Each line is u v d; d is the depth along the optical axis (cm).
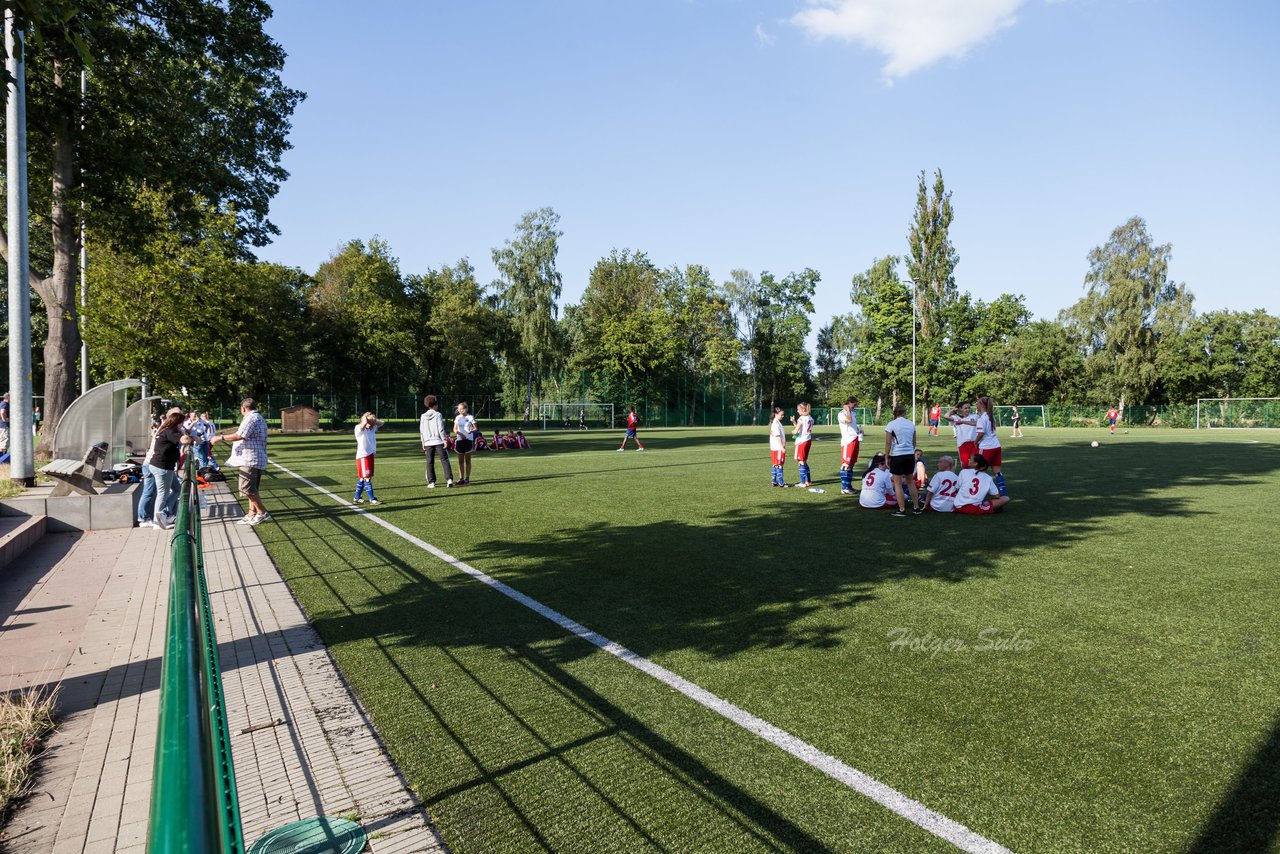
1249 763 334
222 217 2627
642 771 332
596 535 927
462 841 281
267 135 2533
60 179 1711
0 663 494
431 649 500
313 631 544
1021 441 3241
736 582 679
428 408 1479
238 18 1880
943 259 6328
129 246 2000
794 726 375
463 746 359
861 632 528
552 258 6016
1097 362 5856
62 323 1764
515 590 653
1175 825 285
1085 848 271
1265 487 1420
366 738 370
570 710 398
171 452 1046
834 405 8400
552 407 6072
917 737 362
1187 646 495
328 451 2712
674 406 6581
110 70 1747
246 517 1067
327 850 275
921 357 6216
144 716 413
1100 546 843
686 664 466
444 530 971
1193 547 836
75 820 311
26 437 1160
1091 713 388
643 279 7344
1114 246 6112
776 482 1491
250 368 4312
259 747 363
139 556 848
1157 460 2098
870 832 282
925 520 1044
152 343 2414
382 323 5309
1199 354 5762
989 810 297
